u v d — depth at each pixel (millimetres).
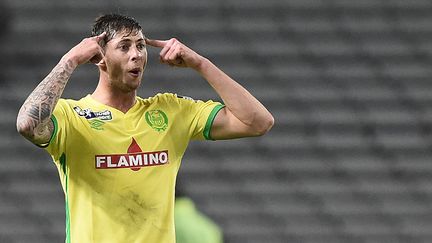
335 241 38719
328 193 39656
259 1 43781
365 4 44000
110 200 15188
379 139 41125
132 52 15180
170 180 15625
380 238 39000
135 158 15336
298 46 42969
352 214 39344
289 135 40969
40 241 38250
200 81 41281
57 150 15203
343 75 42406
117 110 15539
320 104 41750
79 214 15227
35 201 39000
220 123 16172
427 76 42438
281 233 38688
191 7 43438
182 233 21422
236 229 38438
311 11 43719
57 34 42781
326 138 40969
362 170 40406
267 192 39469
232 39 42844
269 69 42344
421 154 40781
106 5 43312
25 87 41594
